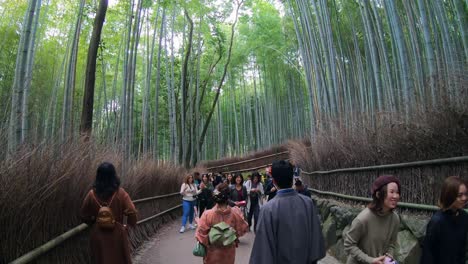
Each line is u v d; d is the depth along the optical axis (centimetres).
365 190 562
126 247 321
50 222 313
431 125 390
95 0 1086
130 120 974
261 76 2542
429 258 238
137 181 688
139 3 986
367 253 233
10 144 341
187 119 2128
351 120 665
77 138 427
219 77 2405
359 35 1259
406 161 455
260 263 228
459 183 233
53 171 317
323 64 1093
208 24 1792
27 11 482
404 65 577
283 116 2300
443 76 411
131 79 949
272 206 237
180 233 807
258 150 2297
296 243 229
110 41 1478
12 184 261
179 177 1129
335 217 595
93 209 320
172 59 1596
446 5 872
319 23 903
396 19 594
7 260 252
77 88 1526
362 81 1075
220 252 344
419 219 397
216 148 3194
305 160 942
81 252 375
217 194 355
